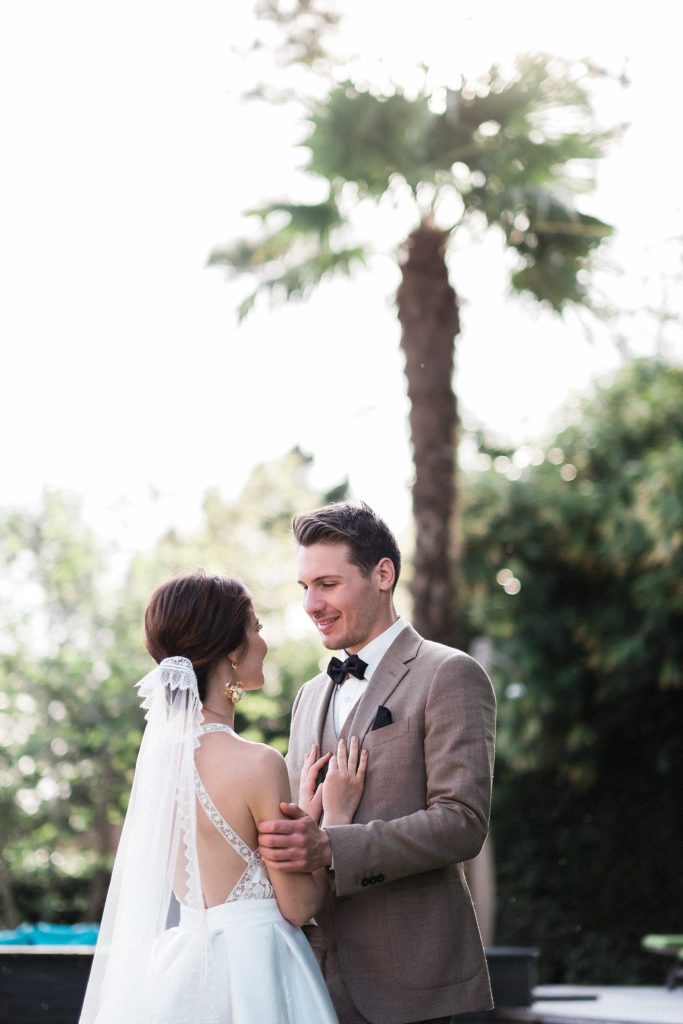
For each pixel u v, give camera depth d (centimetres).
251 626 278
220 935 257
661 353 1300
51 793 1369
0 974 546
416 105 812
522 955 704
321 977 264
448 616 856
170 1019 249
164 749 262
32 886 1401
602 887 1304
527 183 854
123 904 259
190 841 257
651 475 1108
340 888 259
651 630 1215
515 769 1320
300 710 310
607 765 1319
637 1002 846
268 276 971
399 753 277
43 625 1411
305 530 288
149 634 275
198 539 1529
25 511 1430
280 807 260
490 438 1445
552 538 1248
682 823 1288
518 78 812
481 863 967
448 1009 268
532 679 1253
